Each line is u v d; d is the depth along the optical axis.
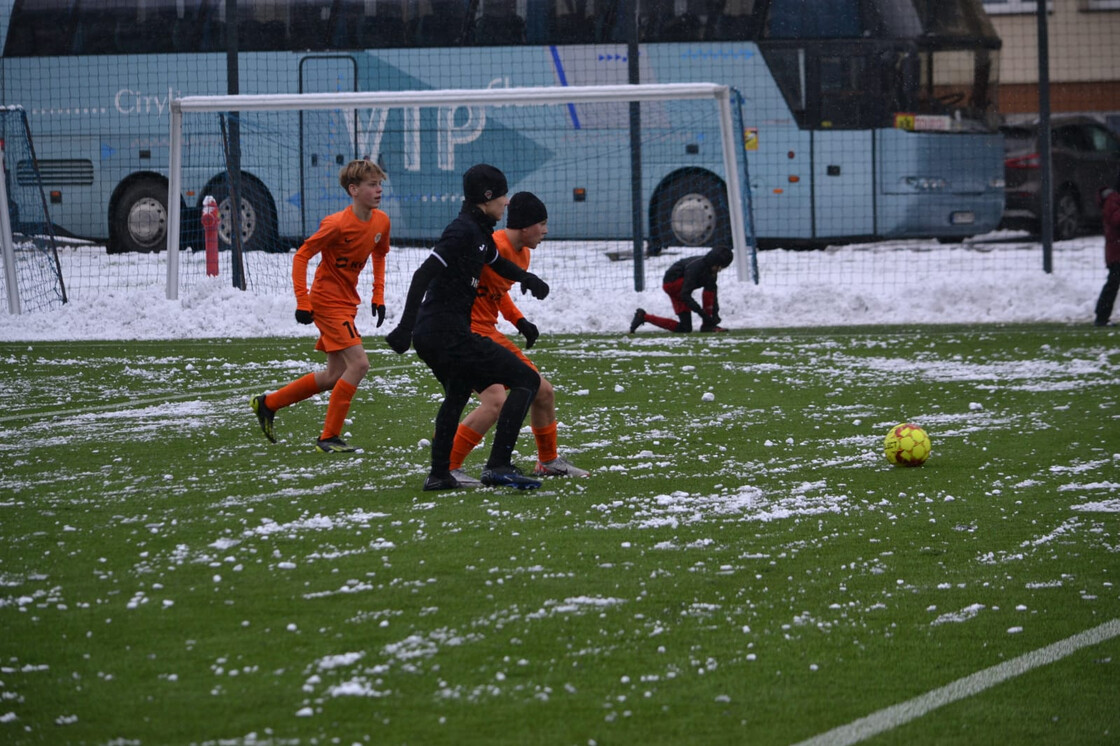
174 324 44.81
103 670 11.23
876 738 9.84
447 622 12.65
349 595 13.57
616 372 33.62
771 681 11.07
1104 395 28.44
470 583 14.05
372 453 22.62
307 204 63.47
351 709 10.34
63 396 30.05
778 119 63.16
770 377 32.53
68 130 67.12
